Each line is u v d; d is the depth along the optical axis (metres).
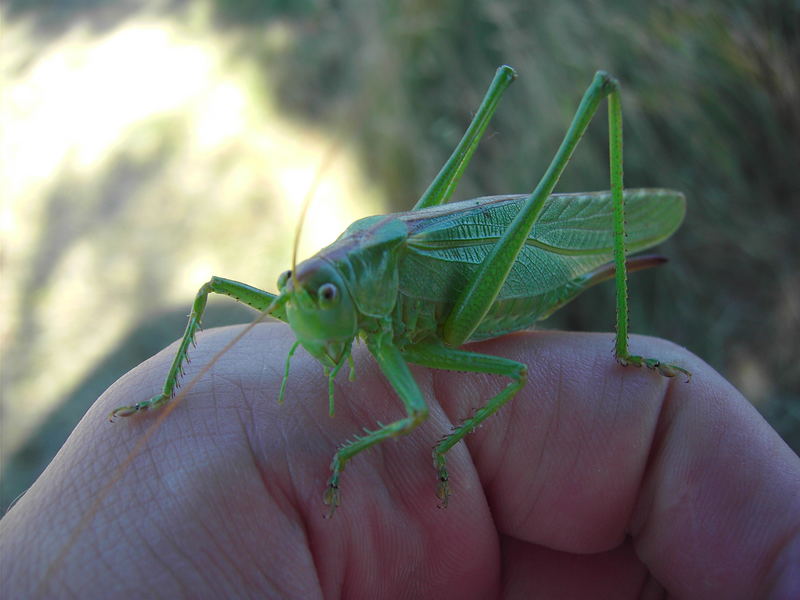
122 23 0.35
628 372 0.07
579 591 0.08
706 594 0.07
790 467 0.06
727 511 0.06
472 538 0.07
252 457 0.06
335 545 0.06
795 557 0.06
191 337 0.06
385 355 0.06
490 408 0.06
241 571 0.05
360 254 0.06
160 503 0.05
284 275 0.06
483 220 0.08
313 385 0.06
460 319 0.07
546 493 0.07
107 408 0.06
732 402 0.07
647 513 0.07
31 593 0.05
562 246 0.08
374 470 0.06
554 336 0.08
